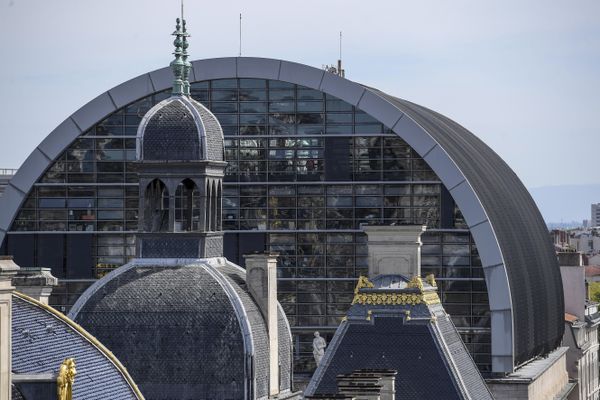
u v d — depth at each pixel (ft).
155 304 528.22
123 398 383.24
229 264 554.87
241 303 529.04
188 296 529.04
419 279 513.45
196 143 546.26
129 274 536.42
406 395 495.41
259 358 528.22
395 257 534.78
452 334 521.65
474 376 520.01
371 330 505.66
